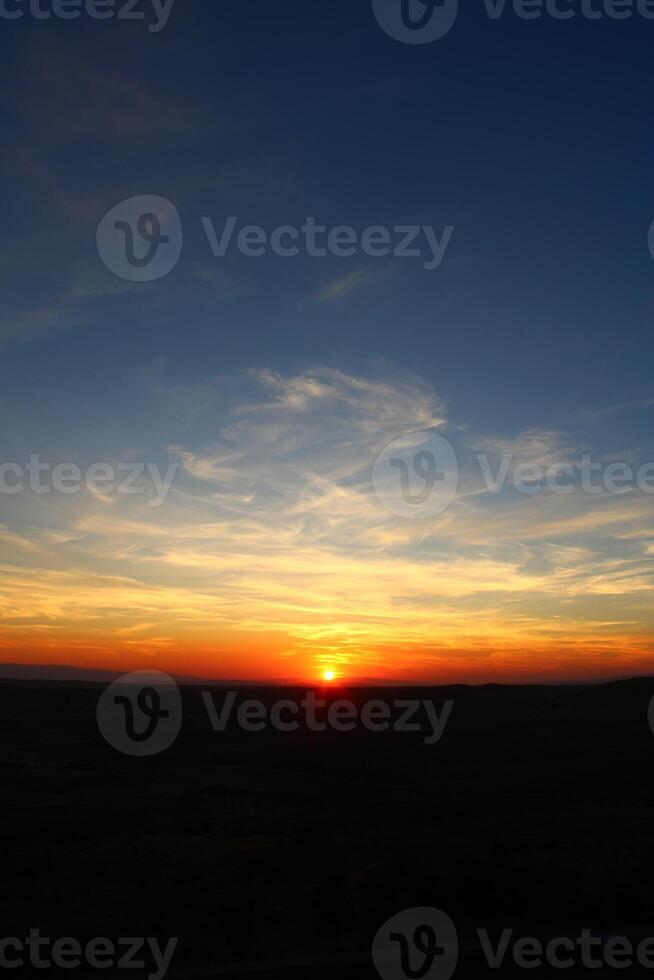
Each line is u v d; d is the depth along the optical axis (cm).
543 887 1739
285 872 2242
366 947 1448
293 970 1245
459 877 1788
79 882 2166
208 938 1591
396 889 1778
